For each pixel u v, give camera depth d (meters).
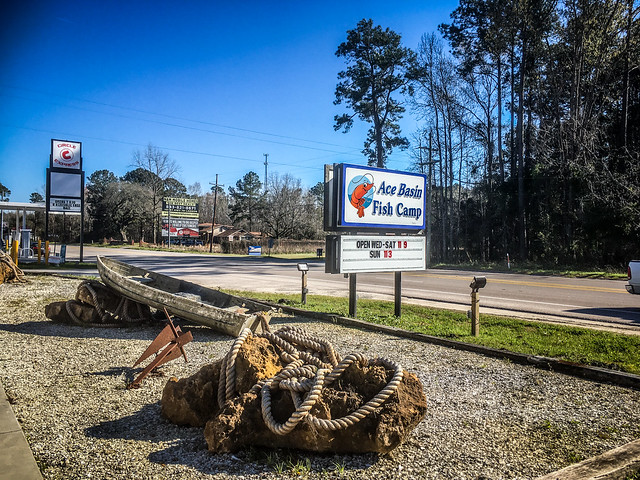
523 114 37.22
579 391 5.23
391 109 44.94
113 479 3.16
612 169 29.11
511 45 36.25
